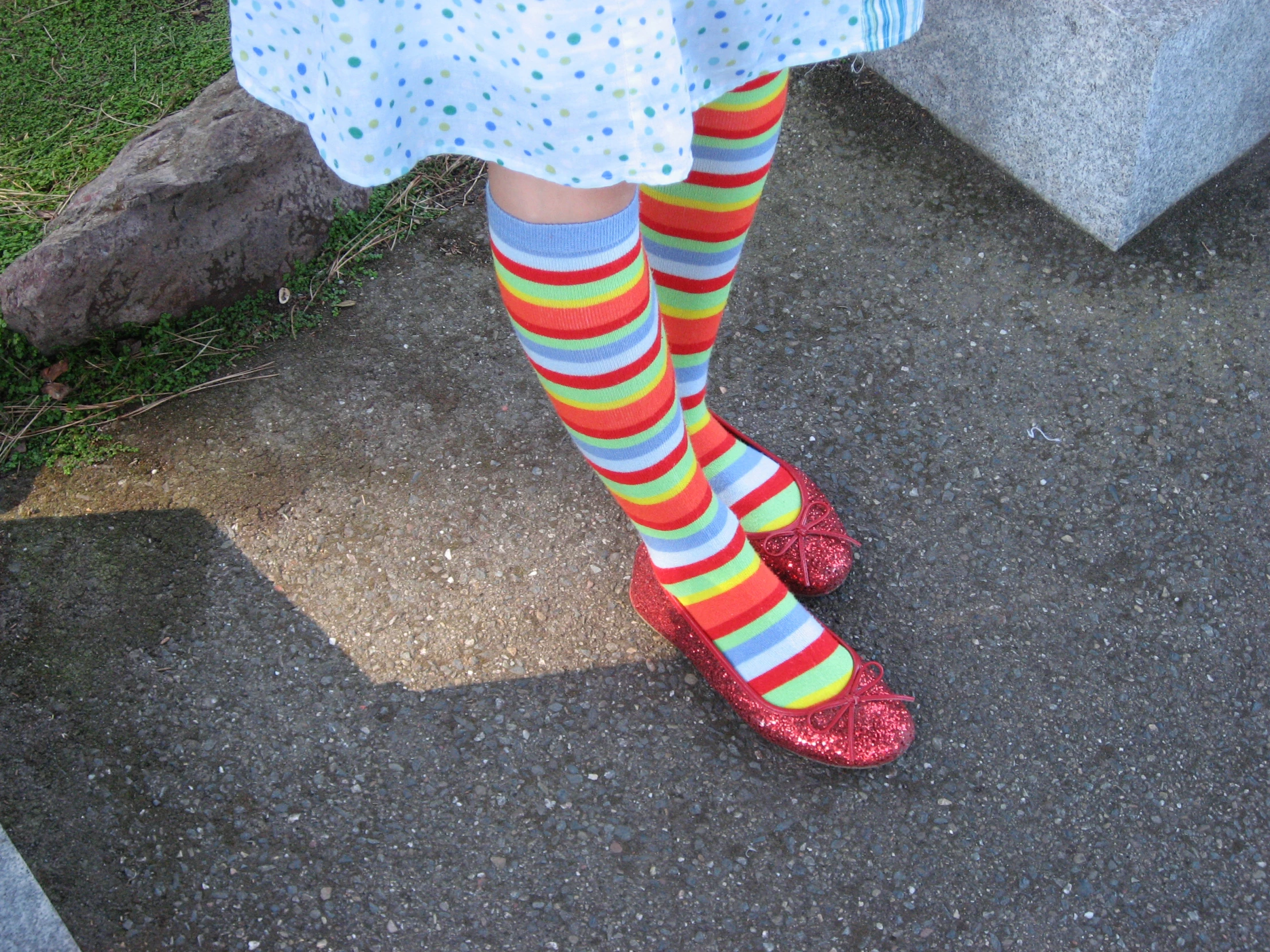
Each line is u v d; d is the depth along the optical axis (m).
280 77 0.93
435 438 1.79
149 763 1.45
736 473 1.53
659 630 1.51
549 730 1.48
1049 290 1.97
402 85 0.84
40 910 1.05
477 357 1.90
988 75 2.05
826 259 2.03
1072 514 1.68
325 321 1.96
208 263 1.89
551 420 1.81
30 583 1.62
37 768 1.45
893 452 1.76
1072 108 1.92
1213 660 1.52
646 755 1.46
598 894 1.34
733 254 1.28
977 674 1.52
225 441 1.78
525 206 0.93
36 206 2.04
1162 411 1.79
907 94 2.27
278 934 1.32
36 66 2.32
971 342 1.90
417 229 2.09
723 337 1.91
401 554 1.65
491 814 1.41
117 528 1.68
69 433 1.79
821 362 1.88
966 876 1.35
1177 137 1.90
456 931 1.32
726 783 1.43
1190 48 1.75
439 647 1.56
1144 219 2.01
